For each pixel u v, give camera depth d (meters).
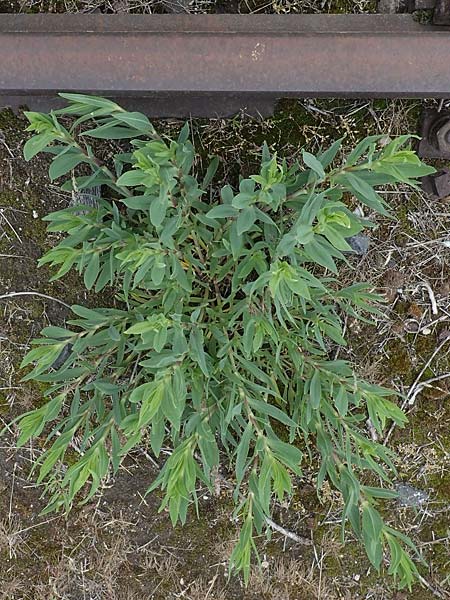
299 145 1.82
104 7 1.74
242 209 1.23
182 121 1.76
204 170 1.82
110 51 1.36
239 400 1.49
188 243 1.66
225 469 2.06
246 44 1.35
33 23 1.50
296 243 1.19
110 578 2.12
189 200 1.44
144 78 1.38
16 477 2.06
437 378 2.00
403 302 1.96
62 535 2.10
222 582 2.13
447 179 1.84
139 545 2.12
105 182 1.52
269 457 1.32
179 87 1.39
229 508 2.09
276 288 1.17
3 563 2.11
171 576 2.13
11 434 2.03
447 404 2.01
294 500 2.08
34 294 1.94
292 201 1.44
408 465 2.05
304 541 2.10
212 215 1.28
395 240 1.92
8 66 1.37
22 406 2.02
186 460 1.34
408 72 1.36
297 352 1.60
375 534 1.41
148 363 1.27
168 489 1.29
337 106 1.78
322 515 2.09
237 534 2.10
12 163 1.84
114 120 1.29
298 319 1.76
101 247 1.46
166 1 1.72
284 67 1.37
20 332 1.96
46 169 1.84
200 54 1.36
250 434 1.36
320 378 1.55
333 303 1.87
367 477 2.06
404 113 1.78
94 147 1.81
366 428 2.04
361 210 1.89
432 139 1.75
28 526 2.09
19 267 1.92
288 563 2.11
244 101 1.73
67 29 1.48
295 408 1.71
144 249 1.24
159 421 1.35
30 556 2.11
